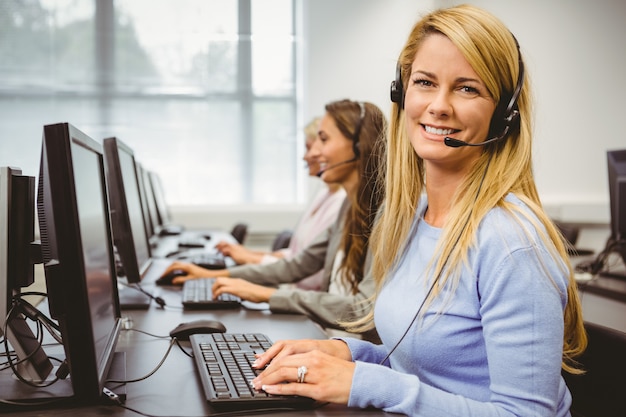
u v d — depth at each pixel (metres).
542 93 4.94
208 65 4.99
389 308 1.20
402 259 1.26
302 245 2.86
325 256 2.36
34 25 4.74
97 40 4.83
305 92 5.09
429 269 1.15
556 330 0.98
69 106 4.82
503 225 1.04
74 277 0.94
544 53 4.93
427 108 1.15
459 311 1.08
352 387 1.02
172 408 1.02
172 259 3.00
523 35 4.91
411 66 1.22
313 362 1.05
